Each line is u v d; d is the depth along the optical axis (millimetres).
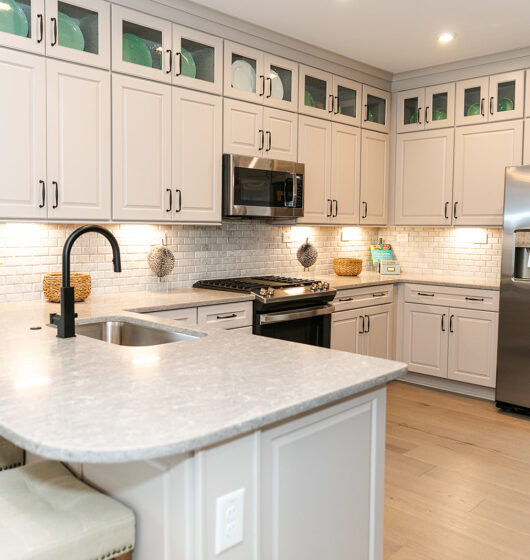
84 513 1306
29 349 1896
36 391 1412
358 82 4660
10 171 2748
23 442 1107
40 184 2850
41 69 2818
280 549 1469
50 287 3086
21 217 2799
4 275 3104
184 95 3453
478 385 4426
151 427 1166
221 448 1266
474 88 4527
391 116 5027
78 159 2996
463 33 3887
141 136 3260
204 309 3316
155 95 3311
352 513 1718
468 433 3650
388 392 4590
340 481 1659
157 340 2486
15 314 2703
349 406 1661
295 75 4133
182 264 3984
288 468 1475
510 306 4027
